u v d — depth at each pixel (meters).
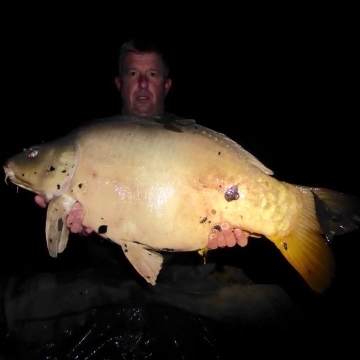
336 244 1.34
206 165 0.73
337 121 3.12
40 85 4.07
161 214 0.73
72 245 1.31
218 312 0.92
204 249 0.77
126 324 0.86
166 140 0.74
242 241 0.76
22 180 0.81
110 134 0.77
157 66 1.14
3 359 0.77
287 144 2.72
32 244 1.39
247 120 3.26
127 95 1.15
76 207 0.77
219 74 4.29
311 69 4.18
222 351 0.81
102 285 0.98
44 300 0.93
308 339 0.85
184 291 0.98
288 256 0.72
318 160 2.39
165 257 1.03
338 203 0.73
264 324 0.89
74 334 0.84
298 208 0.73
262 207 0.72
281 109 3.46
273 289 1.02
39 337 0.83
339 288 1.07
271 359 0.79
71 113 3.44
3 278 1.04
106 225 0.76
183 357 0.79
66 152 0.77
